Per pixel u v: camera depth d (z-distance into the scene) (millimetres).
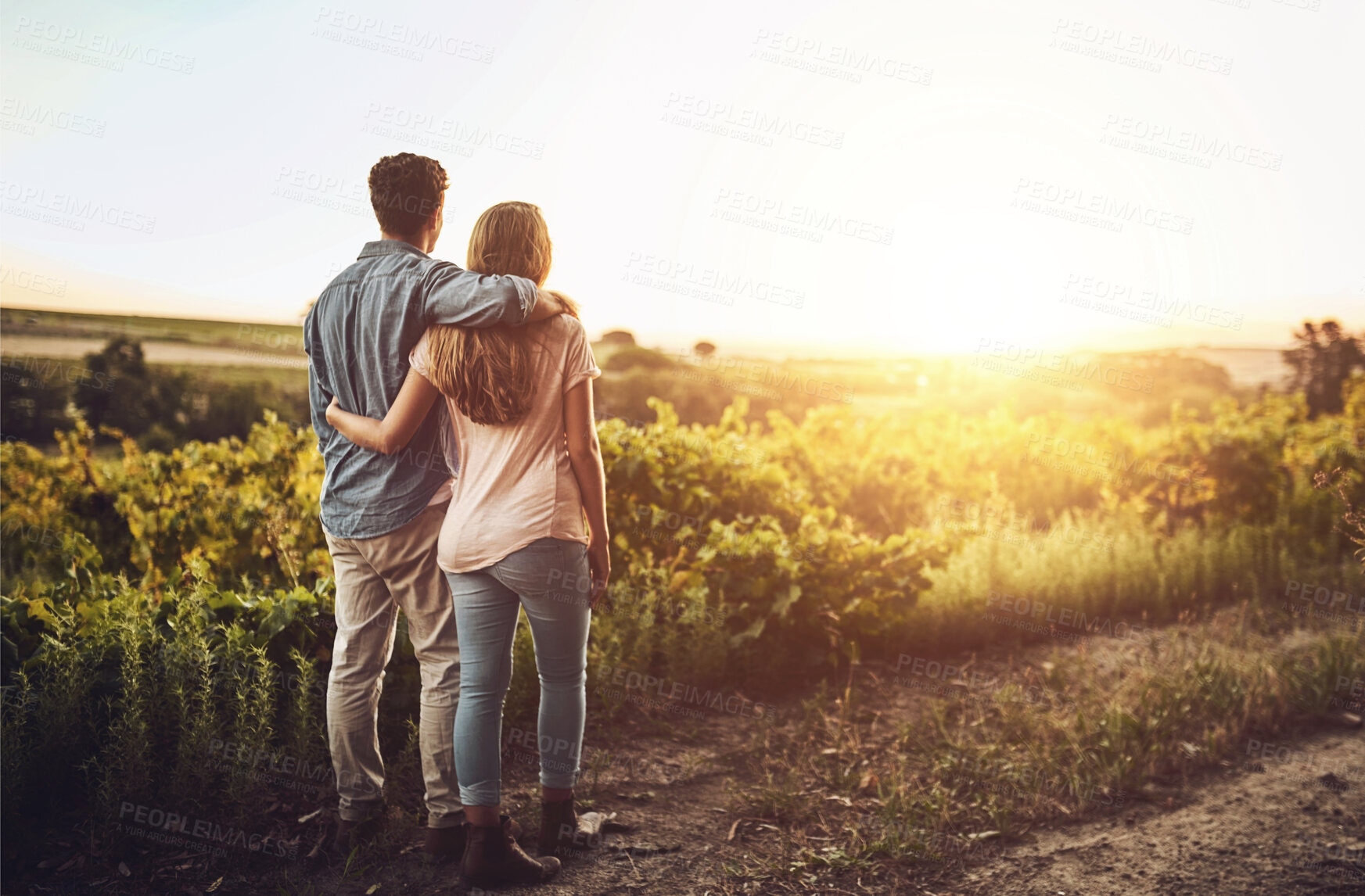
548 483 2258
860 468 6254
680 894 2441
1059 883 2578
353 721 2367
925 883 2582
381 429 2197
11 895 2143
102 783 2398
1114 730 3428
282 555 4508
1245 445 7020
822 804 3031
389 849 2461
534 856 2510
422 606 2367
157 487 4988
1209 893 2516
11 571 4699
